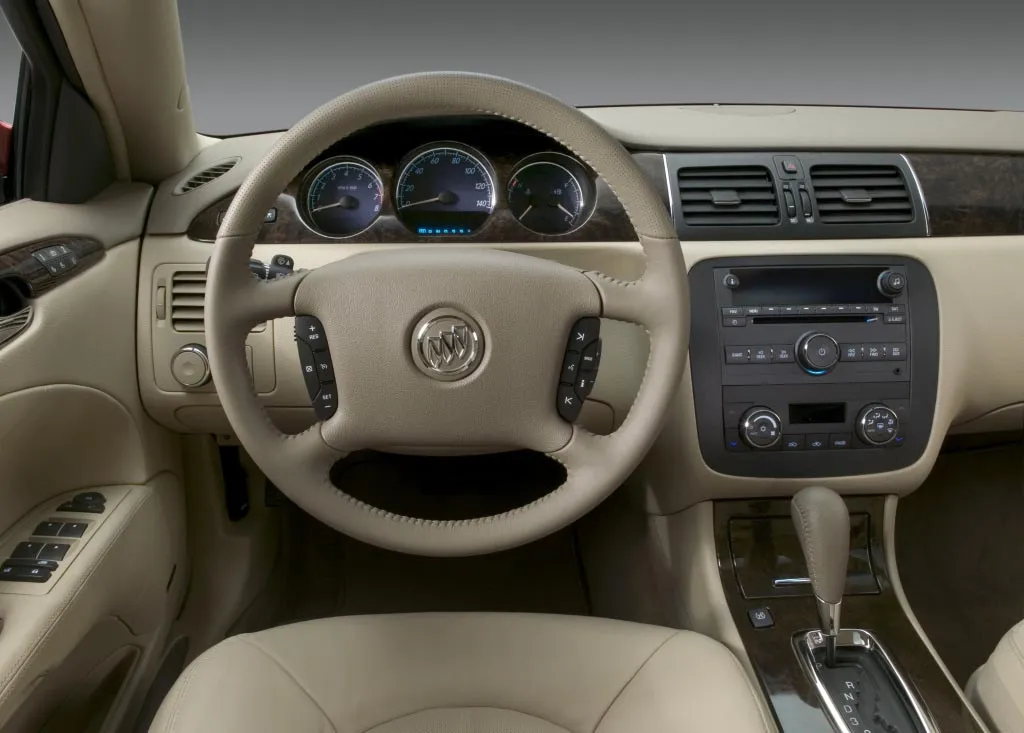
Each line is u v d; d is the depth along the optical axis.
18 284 0.88
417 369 0.77
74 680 0.90
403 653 0.82
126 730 1.00
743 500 1.12
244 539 1.33
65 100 0.94
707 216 1.10
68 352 0.93
